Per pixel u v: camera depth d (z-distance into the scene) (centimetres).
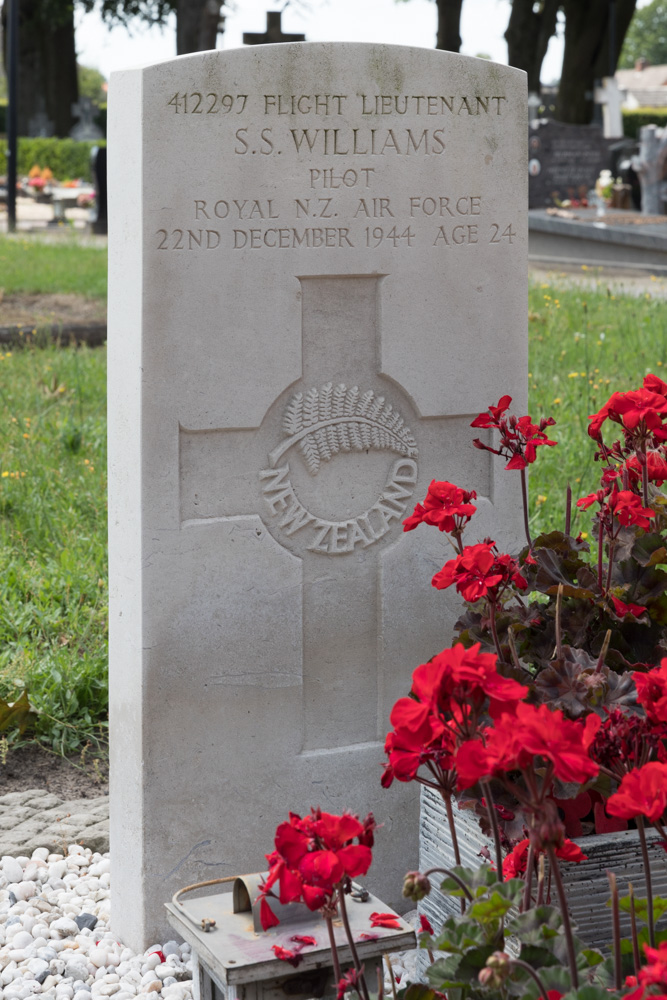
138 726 307
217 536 310
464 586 256
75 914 331
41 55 3738
